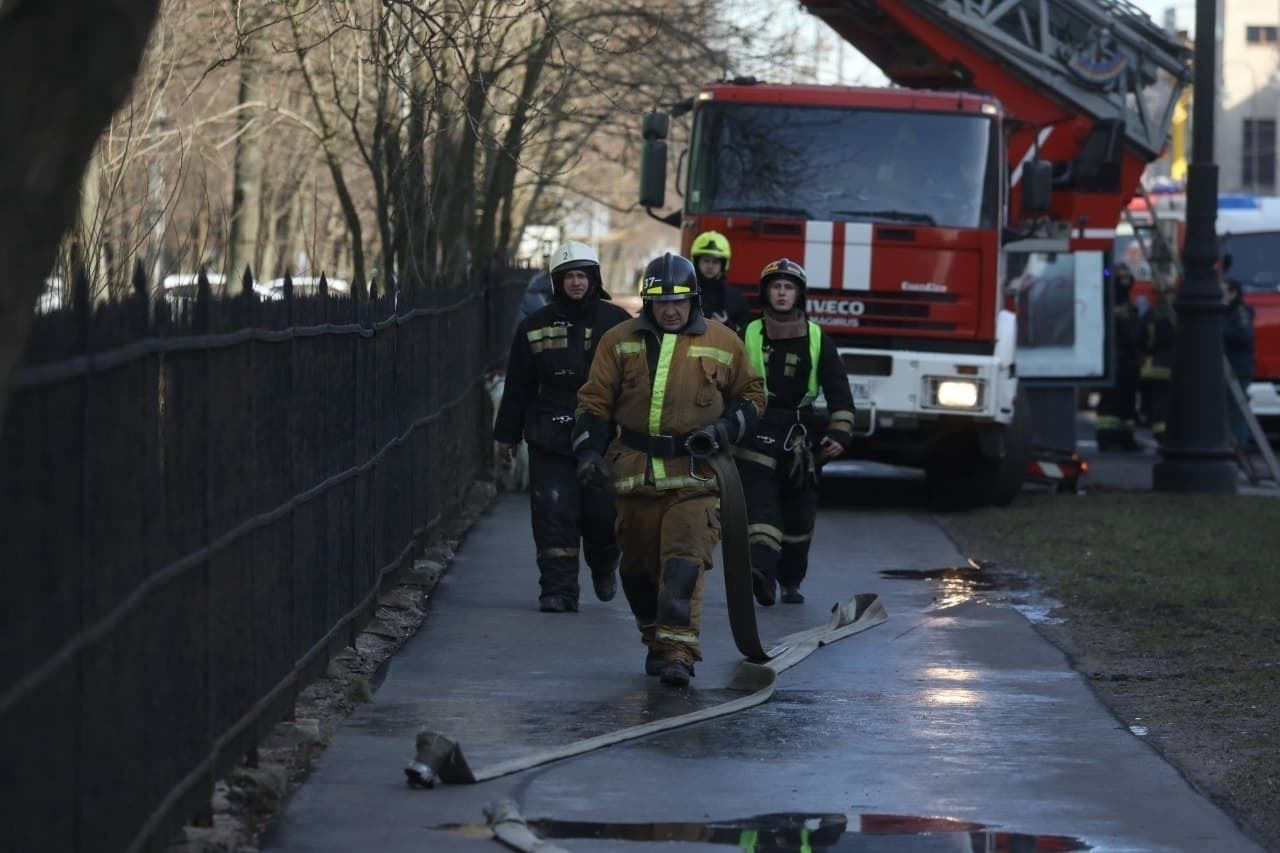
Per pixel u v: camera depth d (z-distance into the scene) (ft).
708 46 168.35
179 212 168.86
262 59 142.82
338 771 55.62
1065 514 135.03
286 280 60.13
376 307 81.82
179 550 45.14
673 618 69.41
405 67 137.69
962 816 51.72
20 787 32.50
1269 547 114.93
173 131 122.62
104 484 38.27
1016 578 103.09
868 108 132.98
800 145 132.87
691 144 134.51
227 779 51.72
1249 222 243.40
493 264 168.45
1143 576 102.22
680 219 138.10
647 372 69.77
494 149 147.95
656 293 69.26
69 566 35.70
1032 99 153.69
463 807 51.62
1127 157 160.56
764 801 53.11
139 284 42.22
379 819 50.16
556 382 88.17
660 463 69.67
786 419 89.61
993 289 132.05
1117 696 70.44
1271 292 234.99
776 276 88.74
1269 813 52.34
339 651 72.18
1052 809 52.65
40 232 26.58
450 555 104.63
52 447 34.47
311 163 205.87
